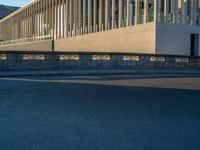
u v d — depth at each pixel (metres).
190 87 13.23
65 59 23.31
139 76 19.73
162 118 6.86
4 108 7.88
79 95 10.38
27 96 10.05
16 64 21.69
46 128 5.88
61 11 53.16
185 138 5.28
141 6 37.84
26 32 70.44
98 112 7.44
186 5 35.28
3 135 5.38
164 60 27.03
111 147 4.73
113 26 39.12
